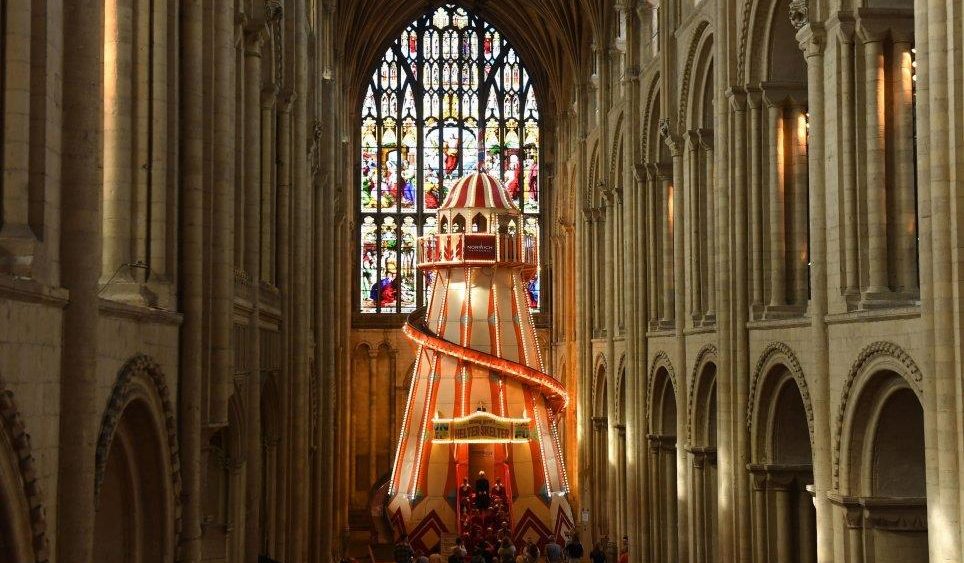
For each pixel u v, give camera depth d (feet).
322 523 135.33
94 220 39.09
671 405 127.54
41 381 35.60
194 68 58.85
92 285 38.83
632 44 135.95
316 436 124.77
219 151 62.80
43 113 36.68
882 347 67.15
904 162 72.02
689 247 112.16
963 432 55.83
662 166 128.06
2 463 31.63
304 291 99.40
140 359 47.67
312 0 125.39
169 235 55.88
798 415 90.58
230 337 63.05
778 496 90.68
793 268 91.25
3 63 35.91
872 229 71.82
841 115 74.18
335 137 160.45
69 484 37.68
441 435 160.97
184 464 56.85
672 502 126.00
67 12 39.09
